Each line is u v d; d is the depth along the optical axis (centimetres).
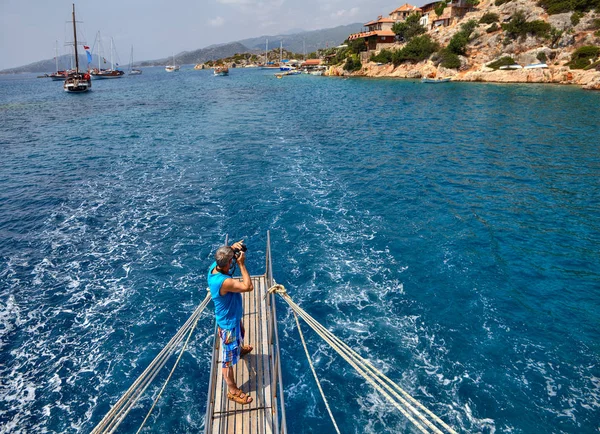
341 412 1047
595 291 1520
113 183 2722
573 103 5894
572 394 1074
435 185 2652
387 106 6378
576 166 2969
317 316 1398
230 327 632
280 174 2888
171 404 1073
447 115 5328
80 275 1650
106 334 1323
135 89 11131
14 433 988
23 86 15250
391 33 13888
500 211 2231
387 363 1190
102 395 1095
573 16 8838
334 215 2194
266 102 7319
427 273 1644
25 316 1406
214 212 2239
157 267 1705
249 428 624
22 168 3088
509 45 9788
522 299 1478
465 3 12256
